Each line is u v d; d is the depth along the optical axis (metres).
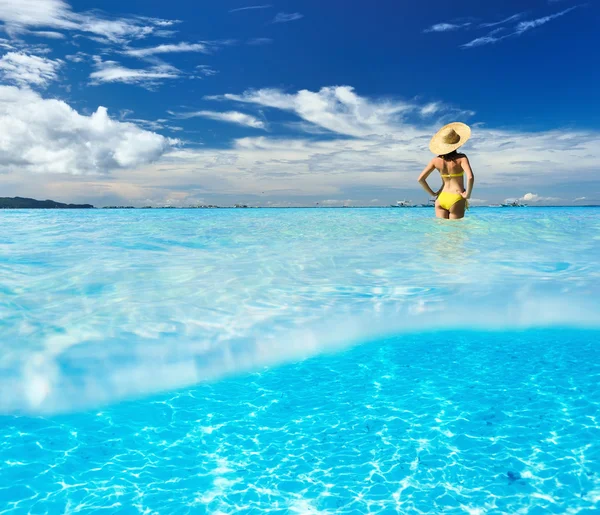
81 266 5.44
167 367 2.94
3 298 4.12
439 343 3.35
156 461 2.01
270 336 3.43
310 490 1.80
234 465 1.97
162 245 7.21
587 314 3.83
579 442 2.07
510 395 2.53
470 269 5.28
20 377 2.76
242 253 6.39
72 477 1.90
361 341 3.38
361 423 2.29
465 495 1.74
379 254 6.22
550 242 7.20
